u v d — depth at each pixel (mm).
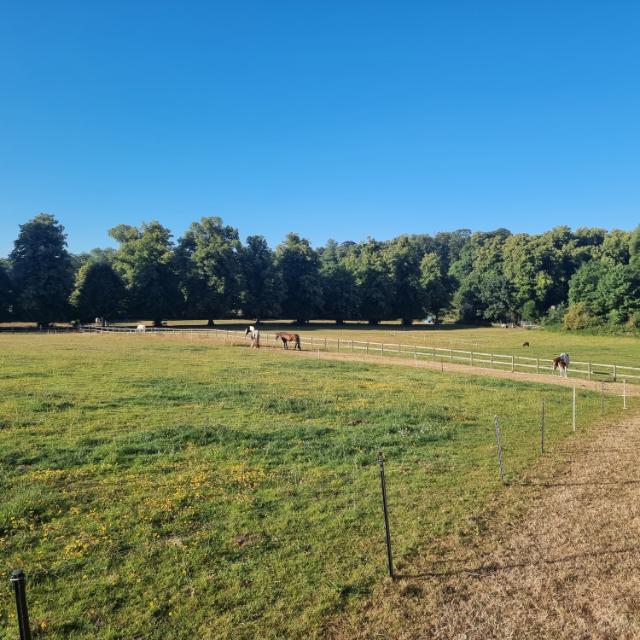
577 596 7754
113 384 23766
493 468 13945
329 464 13688
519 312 116062
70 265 83062
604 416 21688
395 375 31688
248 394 22562
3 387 22172
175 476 12211
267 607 7387
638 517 10656
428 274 116438
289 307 105438
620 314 83688
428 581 8180
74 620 6941
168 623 6980
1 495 10648
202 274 89875
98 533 9242
